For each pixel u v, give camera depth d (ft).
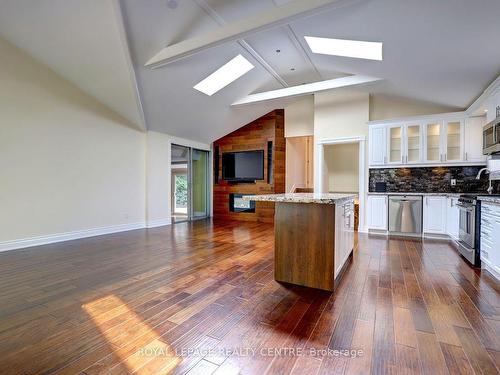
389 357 5.08
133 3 10.16
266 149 23.65
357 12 9.34
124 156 18.34
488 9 7.52
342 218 9.46
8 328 6.07
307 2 9.05
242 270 10.15
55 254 12.23
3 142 12.53
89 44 12.34
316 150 19.99
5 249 12.68
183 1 10.53
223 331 5.99
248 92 20.02
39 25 11.59
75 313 6.78
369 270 10.19
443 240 15.48
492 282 8.92
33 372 4.65
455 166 16.48
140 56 12.83
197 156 25.11
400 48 11.00
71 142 15.24
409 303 7.38
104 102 16.66
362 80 15.57
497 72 11.07
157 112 18.10
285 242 8.88
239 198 25.03
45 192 14.12
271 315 6.73
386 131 17.76
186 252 12.78
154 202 20.47
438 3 7.79
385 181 18.31
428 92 15.11
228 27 10.73
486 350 5.29
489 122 12.66
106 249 13.25
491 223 9.60
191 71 15.10
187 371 4.71
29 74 13.35
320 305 7.29
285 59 15.92
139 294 7.94
